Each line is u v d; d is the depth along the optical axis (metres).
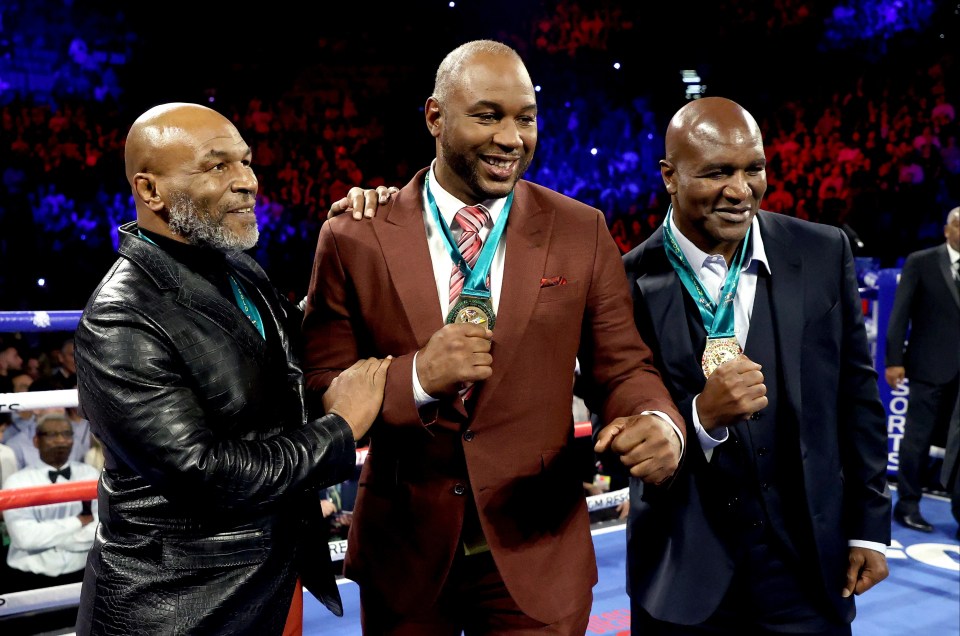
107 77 7.25
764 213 1.50
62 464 2.88
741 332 1.44
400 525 1.32
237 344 1.17
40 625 2.47
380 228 1.31
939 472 4.15
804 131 9.17
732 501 1.40
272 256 7.69
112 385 1.07
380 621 1.36
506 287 1.28
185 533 1.13
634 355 1.36
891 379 3.78
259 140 7.89
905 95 8.62
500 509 1.29
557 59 9.30
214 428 1.15
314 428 1.15
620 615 2.52
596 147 9.46
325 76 8.23
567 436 1.35
